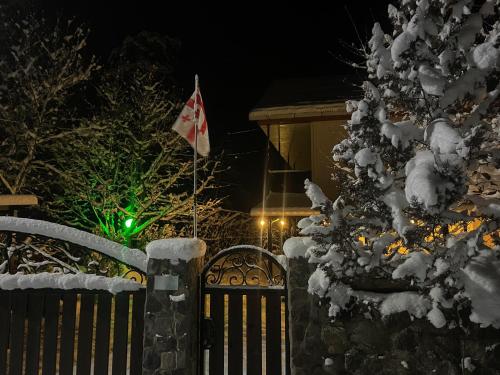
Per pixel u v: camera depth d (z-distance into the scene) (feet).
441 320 14.75
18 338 18.43
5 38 42.65
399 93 15.47
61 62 43.47
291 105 42.09
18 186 39.04
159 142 41.65
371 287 16.02
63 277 18.58
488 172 16.15
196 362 17.79
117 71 49.16
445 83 14.34
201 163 47.14
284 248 17.07
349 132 15.78
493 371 14.61
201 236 43.93
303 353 16.24
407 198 13.38
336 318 15.90
